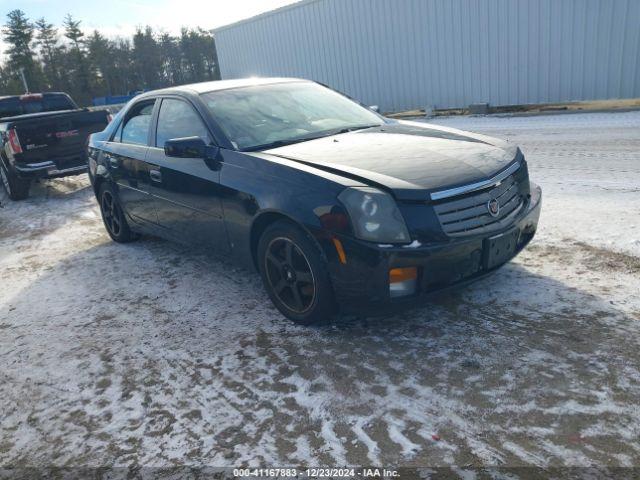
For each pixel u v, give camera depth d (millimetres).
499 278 3684
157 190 4344
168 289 4242
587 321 3014
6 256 5699
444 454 2186
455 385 2598
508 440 2215
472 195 2932
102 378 3064
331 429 2408
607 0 10109
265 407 2617
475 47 12133
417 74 13391
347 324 3314
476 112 12203
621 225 4355
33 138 8102
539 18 11016
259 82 4504
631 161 6574
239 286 4133
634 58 10156
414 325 3203
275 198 3131
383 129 3986
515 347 2850
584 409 2332
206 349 3232
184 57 88188
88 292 4391
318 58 15328
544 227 4559
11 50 78812
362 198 2793
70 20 81250
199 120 3949
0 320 4043
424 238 2756
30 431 2682
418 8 12758
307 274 3129
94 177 5496
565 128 9406
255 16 16484
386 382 2691
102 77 83312
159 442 2471
